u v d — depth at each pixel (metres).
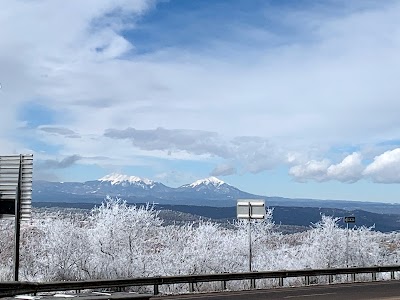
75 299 9.18
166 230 34.38
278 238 39.84
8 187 23.62
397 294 23.77
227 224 37.97
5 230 32.72
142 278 23.22
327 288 27.25
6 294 17.91
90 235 31.94
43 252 31.28
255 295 23.33
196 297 22.38
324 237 39.25
